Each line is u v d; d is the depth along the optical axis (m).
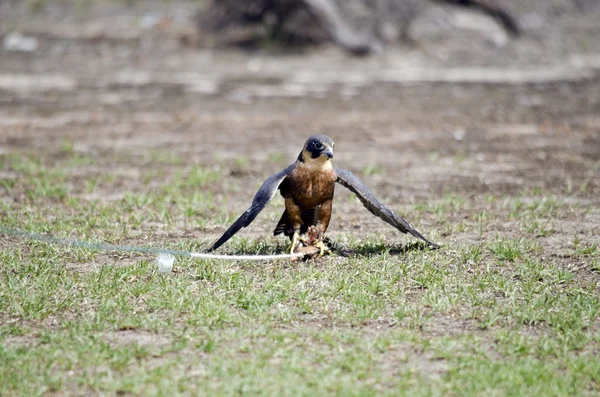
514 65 35.16
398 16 37.88
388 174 17.16
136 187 15.64
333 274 10.14
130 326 8.66
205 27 38.41
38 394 7.20
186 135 21.55
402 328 8.72
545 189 15.62
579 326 8.66
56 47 36.19
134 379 7.48
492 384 7.41
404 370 7.74
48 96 27.45
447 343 8.25
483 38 38.78
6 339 8.38
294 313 9.02
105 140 20.69
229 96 27.92
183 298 9.30
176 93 28.28
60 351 8.07
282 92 28.86
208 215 13.52
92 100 26.86
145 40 37.41
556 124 23.06
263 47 36.94
